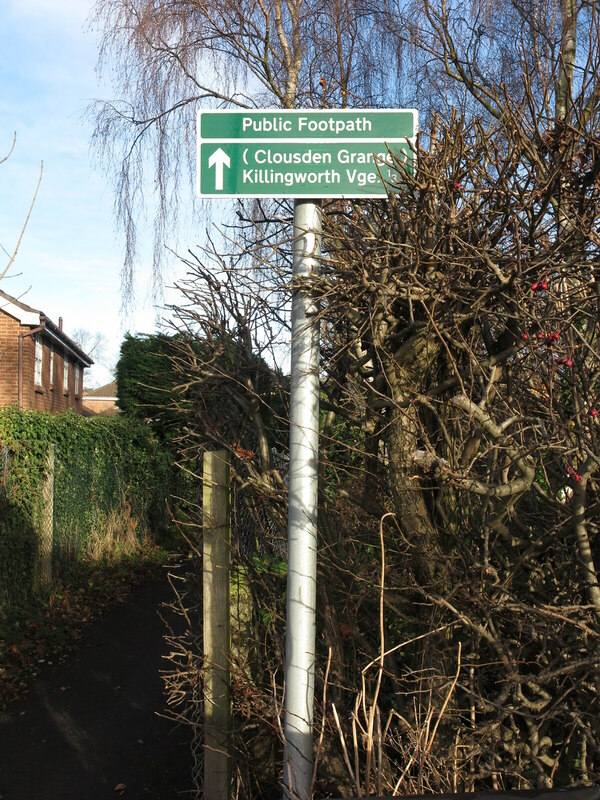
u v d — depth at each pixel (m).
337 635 3.72
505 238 3.25
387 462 3.81
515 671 3.22
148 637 9.17
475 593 3.28
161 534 16.98
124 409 20.56
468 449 3.37
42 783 5.37
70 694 7.21
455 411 3.62
